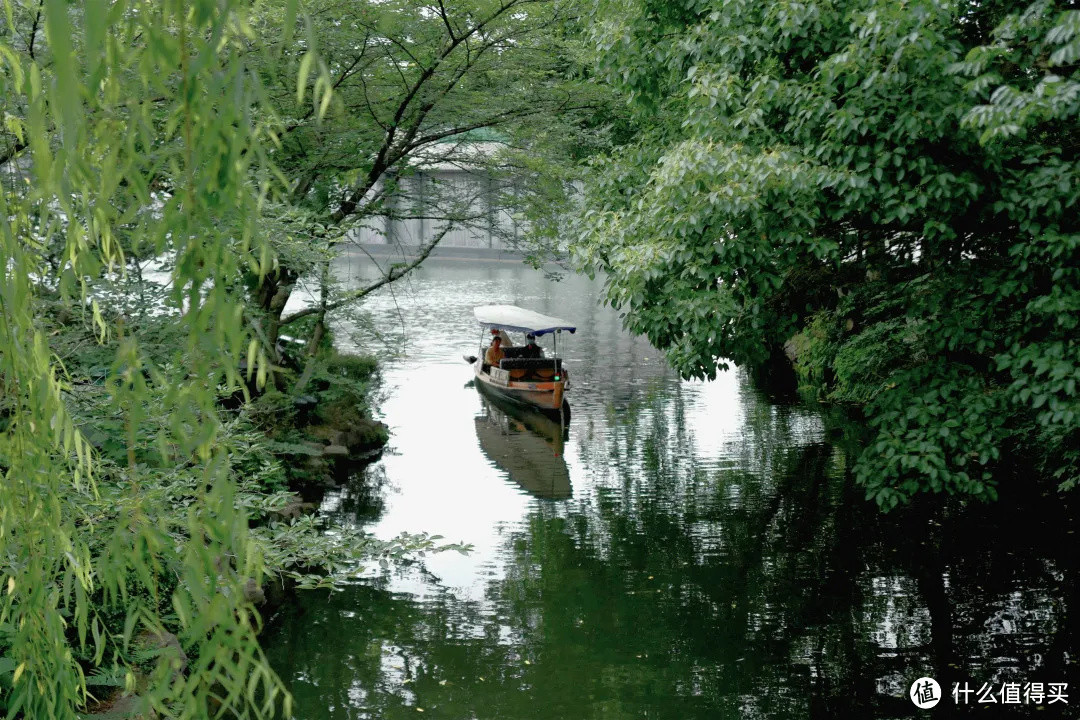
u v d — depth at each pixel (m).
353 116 11.42
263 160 1.25
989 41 7.87
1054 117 6.83
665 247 7.84
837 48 7.56
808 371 20.09
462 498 13.16
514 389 18.42
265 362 1.38
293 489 12.70
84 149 1.40
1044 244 7.26
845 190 7.14
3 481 1.78
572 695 7.83
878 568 10.53
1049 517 11.74
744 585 10.12
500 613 9.46
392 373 22.22
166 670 1.49
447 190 13.61
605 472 14.49
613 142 14.49
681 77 9.32
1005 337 7.86
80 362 5.59
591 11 10.17
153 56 1.23
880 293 9.82
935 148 7.30
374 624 9.20
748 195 7.18
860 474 8.36
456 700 7.72
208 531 1.37
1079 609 9.30
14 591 1.87
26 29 5.41
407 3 10.48
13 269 1.65
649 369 22.70
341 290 10.74
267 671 1.43
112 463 5.08
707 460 14.99
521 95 12.48
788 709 7.56
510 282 39.09
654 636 8.95
